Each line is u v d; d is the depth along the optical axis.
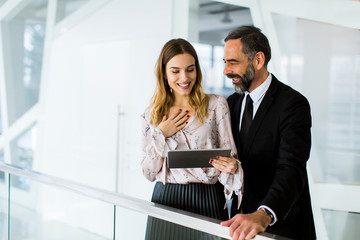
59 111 4.17
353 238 3.11
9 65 4.54
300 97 1.69
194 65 1.77
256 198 1.77
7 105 4.62
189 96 1.83
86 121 3.91
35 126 4.41
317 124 3.14
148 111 1.89
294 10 3.07
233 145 1.81
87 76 3.91
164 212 1.45
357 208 3.07
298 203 1.70
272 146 1.71
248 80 1.77
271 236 1.19
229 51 1.77
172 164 1.53
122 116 3.62
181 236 1.41
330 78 3.10
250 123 1.81
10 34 4.53
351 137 3.10
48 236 2.16
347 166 3.12
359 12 2.97
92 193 1.76
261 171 1.75
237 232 1.22
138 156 3.51
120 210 1.64
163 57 1.79
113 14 3.68
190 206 1.76
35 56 4.38
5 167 2.38
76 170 3.99
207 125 1.81
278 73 3.12
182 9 3.25
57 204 2.12
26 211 2.30
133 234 1.58
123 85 3.62
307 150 1.59
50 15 4.17
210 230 1.30
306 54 3.12
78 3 3.93
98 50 3.81
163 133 1.78
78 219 1.92
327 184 3.10
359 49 3.02
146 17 3.44
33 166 4.43
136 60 3.53
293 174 1.51
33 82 4.43
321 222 3.09
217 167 1.60
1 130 4.70
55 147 4.20
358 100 3.07
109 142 3.71
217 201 1.78
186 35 3.25
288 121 1.65
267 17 3.13
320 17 3.04
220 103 1.84
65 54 4.11
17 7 4.40
